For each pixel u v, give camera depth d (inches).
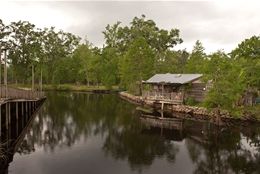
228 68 815.1
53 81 2751.0
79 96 2023.9
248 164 507.8
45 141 648.4
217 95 826.2
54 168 465.7
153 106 1330.0
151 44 2256.4
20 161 498.0
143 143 644.7
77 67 2970.0
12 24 2549.2
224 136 720.3
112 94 2332.7
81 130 783.7
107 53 2955.2
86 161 506.6
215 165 498.9
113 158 527.8
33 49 2652.6
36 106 1249.4
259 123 890.1
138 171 461.1
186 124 880.9
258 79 1067.3
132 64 1713.8
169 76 1391.5
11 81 3371.1
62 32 2938.0
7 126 718.5
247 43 1087.6
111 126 850.1
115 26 2778.1
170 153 568.1
